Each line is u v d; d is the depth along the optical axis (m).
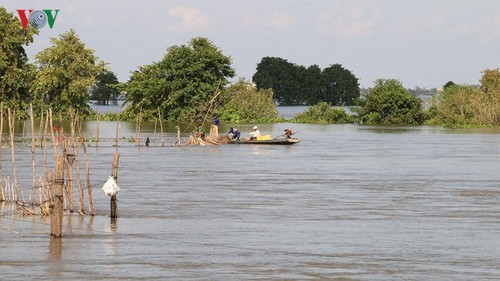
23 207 59.03
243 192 73.31
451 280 40.97
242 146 142.38
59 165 49.22
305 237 51.22
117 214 59.31
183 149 131.75
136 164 101.69
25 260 43.88
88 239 49.62
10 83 195.12
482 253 46.88
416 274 42.00
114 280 40.22
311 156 119.06
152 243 48.81
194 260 44.44
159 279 40.53
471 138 178.25
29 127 191.00
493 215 60.50
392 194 72.75
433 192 74.44
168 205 64.50
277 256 45.69
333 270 42.62
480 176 89.62
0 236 50.06
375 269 42.94
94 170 92.12
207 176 87.44
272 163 105.38
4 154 111.81
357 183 81.62
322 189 76.12
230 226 55.00
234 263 43.91
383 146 146.50
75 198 66.81
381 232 53.16
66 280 40.09
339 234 52.38
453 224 56.41
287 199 68.81
